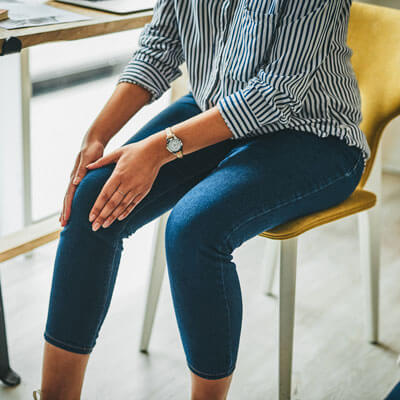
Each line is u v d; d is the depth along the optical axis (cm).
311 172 94
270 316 150
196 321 88
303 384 125
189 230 85
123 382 123
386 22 121
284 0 91
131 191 91
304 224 96
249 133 101
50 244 176
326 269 175
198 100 111
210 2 101
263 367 131
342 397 123
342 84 101
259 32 93
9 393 117
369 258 134
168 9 112
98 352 131
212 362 88
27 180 162
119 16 121
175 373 128
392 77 116
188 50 108
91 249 91
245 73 97
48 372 94
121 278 162
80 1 129
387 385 127
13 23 107
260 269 172
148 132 107
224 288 87
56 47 237
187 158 105
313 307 155
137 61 113
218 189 89
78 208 92
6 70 152
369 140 117
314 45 93
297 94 94
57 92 237
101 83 244
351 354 137
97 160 101
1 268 161
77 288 91
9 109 158
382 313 153
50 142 204
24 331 136
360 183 115
